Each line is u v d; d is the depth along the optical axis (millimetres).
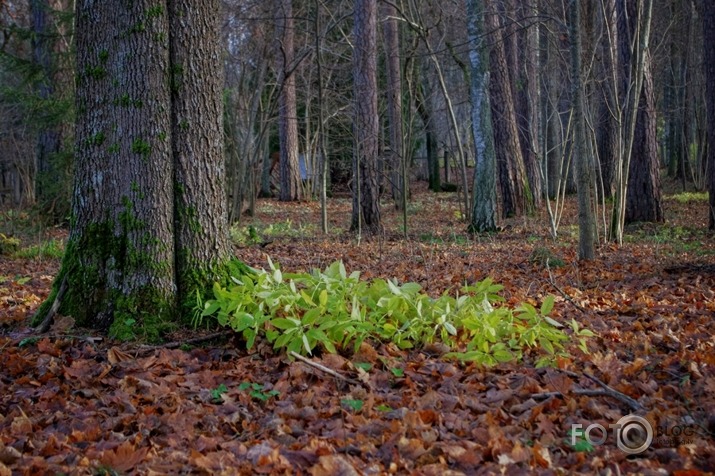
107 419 3631
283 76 16562
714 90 13055
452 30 19250
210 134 5473
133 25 5086
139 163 5160
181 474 3002
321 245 12695
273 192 32719
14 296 7082
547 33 14055
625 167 11758
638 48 11219
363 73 15242
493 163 14297
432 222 17938
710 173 13344
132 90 5125
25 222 14203
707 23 12992
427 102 26641
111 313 5188
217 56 5535
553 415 3631
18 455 3121
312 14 20266
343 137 26781
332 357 4504
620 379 4293
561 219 17031
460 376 4320
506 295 7246
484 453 3156
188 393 4086
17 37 15531
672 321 5898
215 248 5496
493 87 17516
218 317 4879
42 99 14094
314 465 2986
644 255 10266
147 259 5180
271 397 3994
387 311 4906
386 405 3855
